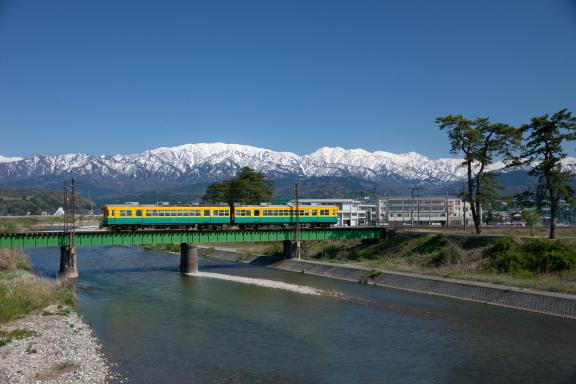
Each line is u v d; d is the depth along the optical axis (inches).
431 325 1782.7
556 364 1359.5
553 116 2645.2
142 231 3115.2
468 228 3941.9
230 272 3309.5
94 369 1290.6
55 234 2957.7
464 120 3107.8
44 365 1288.1
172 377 1270.9
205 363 1384.1
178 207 3437.5
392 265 3093.0
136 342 1582.2
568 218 5792.3
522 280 2316.7
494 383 1234.0
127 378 1255.5
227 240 3356.3
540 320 1824.6
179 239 3208.7
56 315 1843.0
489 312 1971.0
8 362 1283.2
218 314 1982.0
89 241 3034.0
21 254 3356.3
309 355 1457.9
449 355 1446.9
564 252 2413.9
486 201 3159.5
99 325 1797.5
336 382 1251.8
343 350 1503.4
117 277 3026.6
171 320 1881.2
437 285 2437.3
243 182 5679.1
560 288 2074.3
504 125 3014.3
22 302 1921.8
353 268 3004.4
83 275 3110.2
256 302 2215.8
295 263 3491.6
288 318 1909.4
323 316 1937.7
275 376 1289.4
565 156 2691.9
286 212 3745.1
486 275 2485.2
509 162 3095.5
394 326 1774.1
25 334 1541.6
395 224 6742.1
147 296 2372.0
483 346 1526.8
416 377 1282.0
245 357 1439.5
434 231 3624.5
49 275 3041.3
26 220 6190.9
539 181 2797.7
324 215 3882.9
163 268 3508.9
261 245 4704.7
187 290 2539.4
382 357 1437.0
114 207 3253.0
